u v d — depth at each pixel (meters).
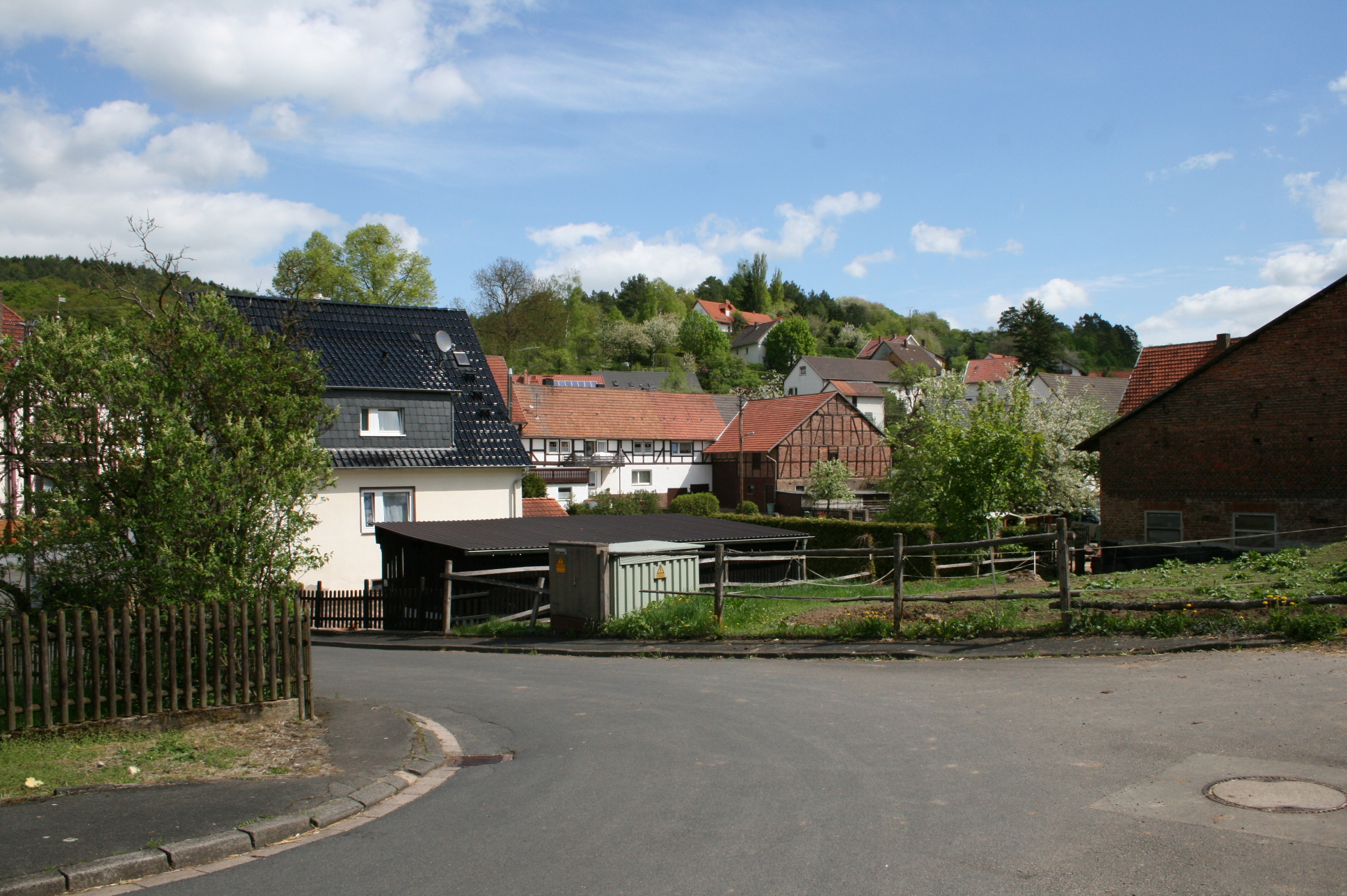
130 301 11.05
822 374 97.88
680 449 66.94
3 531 9.15
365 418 29.61
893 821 5.45
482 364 33.53
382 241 65.56
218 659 8.68
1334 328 22.78
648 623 14.93
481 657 14.86
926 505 31.50
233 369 9.48
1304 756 6.05
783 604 16.05
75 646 7.96
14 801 6.41
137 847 5.54
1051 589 14.26
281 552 9.59
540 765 7.43
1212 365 24.69
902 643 11.85
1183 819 5.14
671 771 6.90
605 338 117.94
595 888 4.73
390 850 5.55
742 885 4.64
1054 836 5.04
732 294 166.00
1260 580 12.52
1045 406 35.78
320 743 8.12
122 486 9.01
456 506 30.28
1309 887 4.25
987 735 7.22
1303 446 23.23
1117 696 8.11
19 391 8.94
